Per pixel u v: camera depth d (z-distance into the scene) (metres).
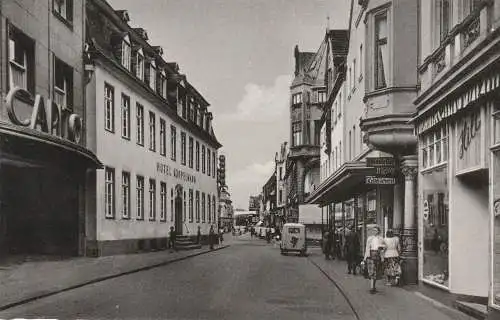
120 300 12.46
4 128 15.24
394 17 15.80
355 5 26.02
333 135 37.56
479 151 10.27
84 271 18.38
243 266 23.75
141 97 32.75
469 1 11.08
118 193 28.44
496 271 9.32
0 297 12.20
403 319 10.14
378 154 20.02
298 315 10.91
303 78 57.97
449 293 11.73
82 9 25.05
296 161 58.94
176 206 41.69
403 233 15.80
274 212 98.69
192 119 46.28
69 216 24.81
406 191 15.32
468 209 11.73
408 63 15.59
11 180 22.50
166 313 10.80
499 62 8.70
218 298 13.04
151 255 29.20
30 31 19.81
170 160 39.16
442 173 12.45
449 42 11.73
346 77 29.86
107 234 26.66
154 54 36.38
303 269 22.86
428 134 13.69
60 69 22.88
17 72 19.27
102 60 26.05
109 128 27.81
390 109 15.62
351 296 13.37
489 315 9.40
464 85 10.25
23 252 23.72
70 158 21.17
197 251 35.84
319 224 53.78
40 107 18.41
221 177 66.50
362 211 25.58
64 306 11.53
